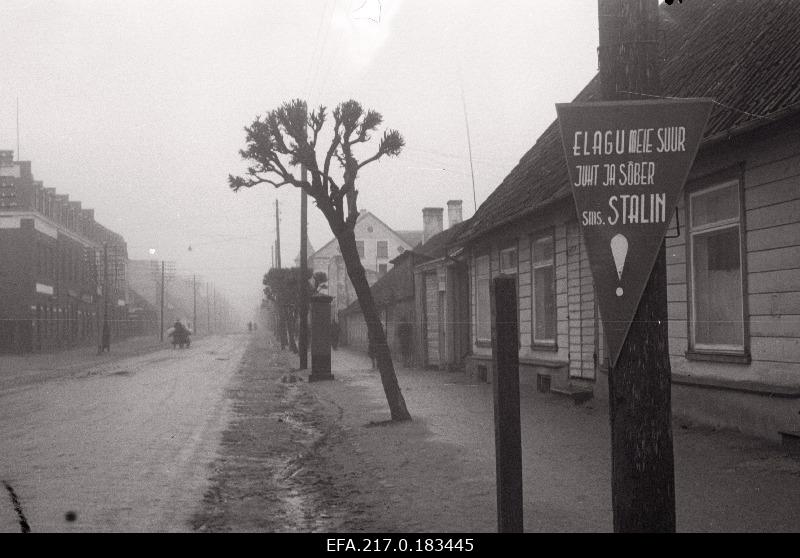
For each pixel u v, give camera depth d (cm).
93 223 7050
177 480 831
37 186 5294
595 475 789
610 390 451
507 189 1938
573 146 447
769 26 1093
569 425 1141
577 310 1449
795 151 869
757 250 930
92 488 783
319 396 1784
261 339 8412
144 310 9900
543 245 1639
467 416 1303
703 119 445
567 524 605
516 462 491
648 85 464
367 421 1302
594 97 1550
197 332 12588
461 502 701
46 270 5441
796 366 863
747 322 945
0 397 1836
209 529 636
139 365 3359
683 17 1539
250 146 1305
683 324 1084
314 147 1309
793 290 870
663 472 439
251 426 1300
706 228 1035
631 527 439
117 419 1384
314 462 958
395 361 3225
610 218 444
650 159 445
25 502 720
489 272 2028
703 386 1027
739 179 961
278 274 5388
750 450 855
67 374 2755
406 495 740
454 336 2516
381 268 7031
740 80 1009
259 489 798
